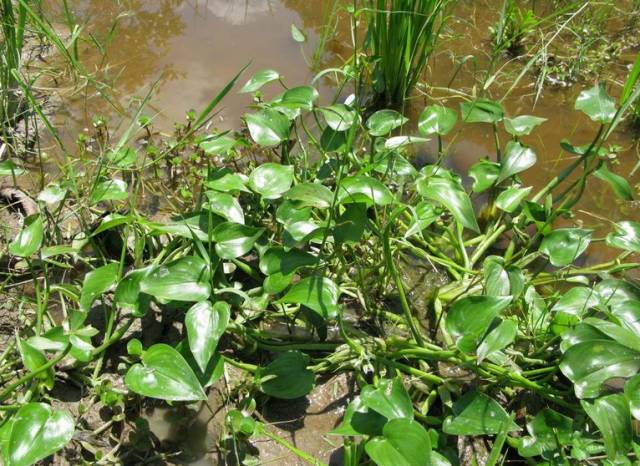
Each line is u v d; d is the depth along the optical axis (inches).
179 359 67.8
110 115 114.3
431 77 130.3
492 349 68.2
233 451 71.9
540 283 92.8
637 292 81.1
